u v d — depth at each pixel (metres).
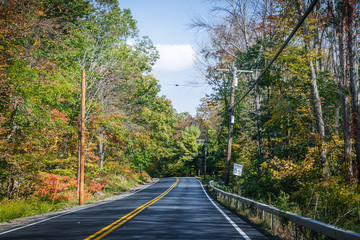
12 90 19.81
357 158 16.55
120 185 45.81
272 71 28.25
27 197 23.34
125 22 34.28
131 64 39.91
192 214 16.09
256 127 40.25
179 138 107.00
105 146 43.22
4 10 19.84
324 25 24.00
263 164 27.52
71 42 27.05
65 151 30.11
